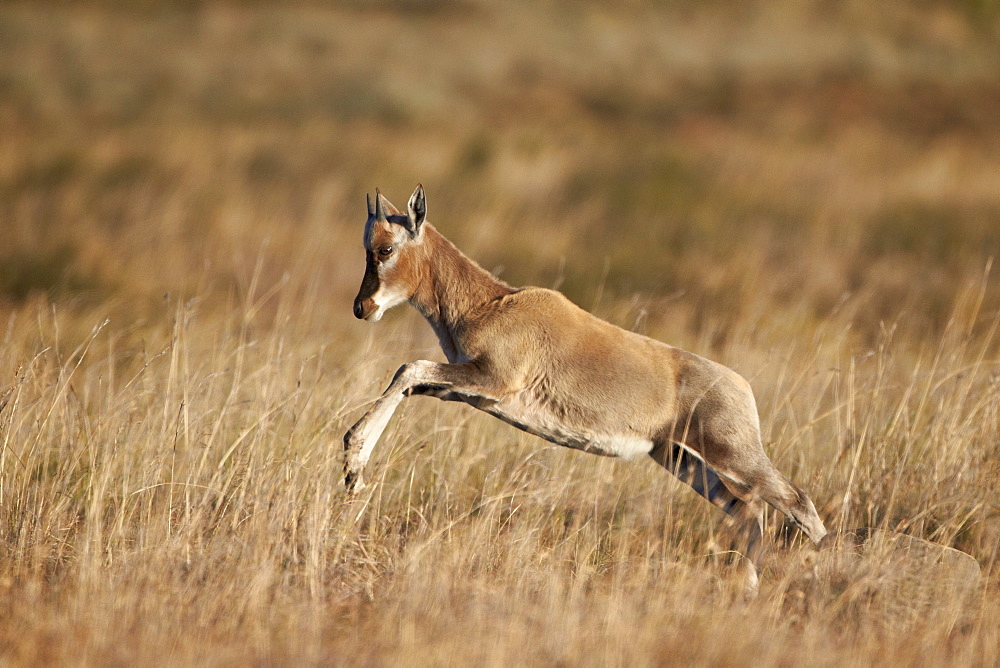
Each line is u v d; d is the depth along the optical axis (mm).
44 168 69375
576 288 53500
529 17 153500
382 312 26297
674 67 132250
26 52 114750
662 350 25438
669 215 68812
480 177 76500
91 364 35438
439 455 28078
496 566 23609
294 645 18828
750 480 24391
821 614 21781
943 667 19625
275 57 123688
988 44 151250
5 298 47094
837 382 33250
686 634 19922
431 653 18547
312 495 24578
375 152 81000
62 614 19969
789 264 59281
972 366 30766
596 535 24812
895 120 112500
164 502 24609
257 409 27641
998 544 25344
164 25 135250
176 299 47188
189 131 85125
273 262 55844
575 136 94688
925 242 64938
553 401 25250
